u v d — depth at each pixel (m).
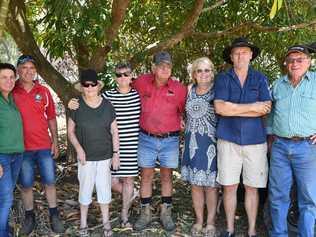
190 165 4.29
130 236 4.39
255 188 4.16
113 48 5.65
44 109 4.17
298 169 3.88
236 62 3.93
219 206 4.89
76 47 5.85
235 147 4.02
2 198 3.85
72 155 6.14
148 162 4.37
